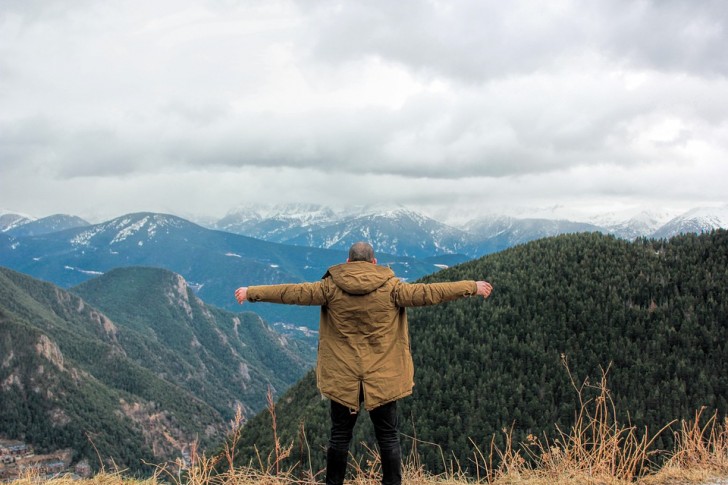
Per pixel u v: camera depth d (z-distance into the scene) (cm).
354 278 640
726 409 3666
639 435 3459
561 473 818
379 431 672
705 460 835
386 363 643
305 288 657
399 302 646
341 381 637
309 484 818
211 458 798
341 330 646
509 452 884
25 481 765
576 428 853
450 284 649
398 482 668
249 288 667
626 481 771
